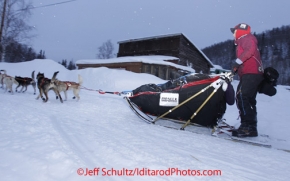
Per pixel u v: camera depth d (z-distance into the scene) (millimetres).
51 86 6281
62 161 1823
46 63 17031
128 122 3861
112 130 3129
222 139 3076
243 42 3104
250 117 3107
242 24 3223
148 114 3865
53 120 3613
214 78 3383
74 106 5648
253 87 3084
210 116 3400
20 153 1969
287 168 2016
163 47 21688
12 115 3783
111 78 12688
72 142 2385
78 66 20156
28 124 3170
